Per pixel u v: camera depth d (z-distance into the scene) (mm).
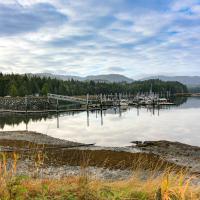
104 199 6441
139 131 56688
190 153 34250
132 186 7520
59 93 167250
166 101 159500
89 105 121125
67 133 55250
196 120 74500
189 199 6773
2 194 5746
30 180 7102
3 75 157250
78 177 7852
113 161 27953
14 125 69125
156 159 29812
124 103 136250
